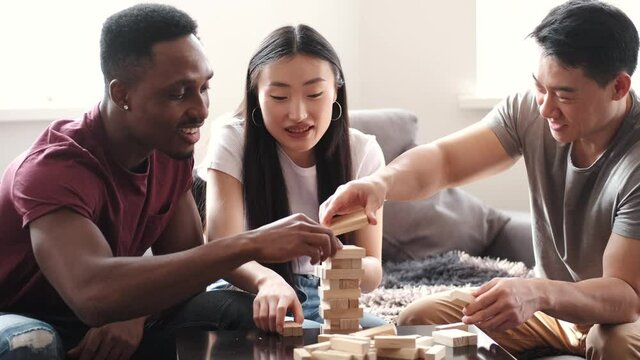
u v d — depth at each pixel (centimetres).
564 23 198
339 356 165
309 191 237
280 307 190
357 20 389
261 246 174
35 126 336
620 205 202
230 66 364
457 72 382
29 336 174
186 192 219
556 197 220
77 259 178
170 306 194
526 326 226
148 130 190
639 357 192
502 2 385
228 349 178
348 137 236
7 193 192
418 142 352
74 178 185
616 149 206
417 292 293
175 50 185
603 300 193
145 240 210
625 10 362
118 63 187
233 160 233
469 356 172
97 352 190
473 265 318
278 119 222
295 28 226
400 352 169
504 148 229
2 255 193
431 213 337
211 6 359
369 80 391
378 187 208
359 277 184
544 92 204
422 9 384
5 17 339
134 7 190
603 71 197
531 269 321
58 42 346
